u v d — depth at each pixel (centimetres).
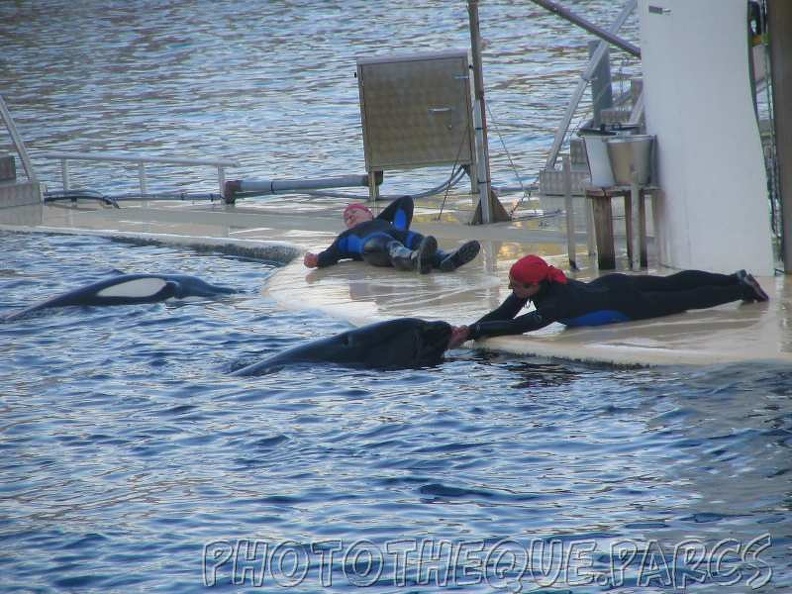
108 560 2150
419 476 2494
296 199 6775
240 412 2972
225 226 5850
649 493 2336
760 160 3947
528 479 2450
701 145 4044
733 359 3095
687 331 3375
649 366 3155
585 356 3262
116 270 5041
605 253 4259
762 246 3997
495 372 3247
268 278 4669
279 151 9362
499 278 4306
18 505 2423
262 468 2583
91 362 3491
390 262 4591
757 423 2656
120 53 15888
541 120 10031
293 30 17012
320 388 3144
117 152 9625
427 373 3272
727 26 3934
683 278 3600
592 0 17938
